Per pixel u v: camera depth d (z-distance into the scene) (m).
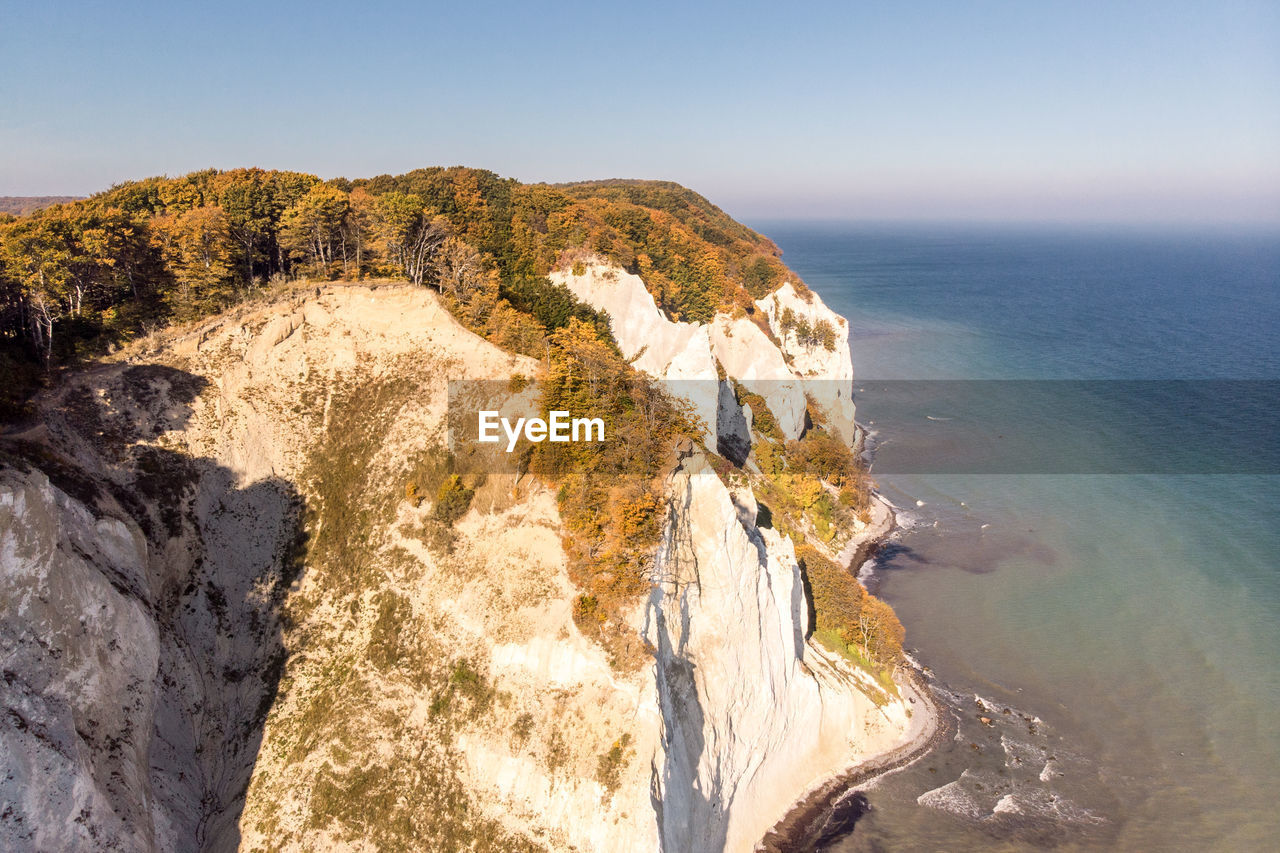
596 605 39.81
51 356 46.28
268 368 51.31
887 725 56.59
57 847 28.70
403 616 42.09
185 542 44.16
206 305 53.34
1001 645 67.69
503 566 42.16
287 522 46.81
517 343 56.25
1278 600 73.50
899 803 50.66
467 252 65.69
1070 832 48.56
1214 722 57.78
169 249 54.81
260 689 40.94
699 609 45.56
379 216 61.00
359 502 46.91
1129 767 53.91
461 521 44.78
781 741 49.97
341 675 40.59
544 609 40.03
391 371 52.19
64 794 29.20
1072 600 74.50
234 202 59.78
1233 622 70.12
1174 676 63.00
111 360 47.56
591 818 35.78
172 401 47.59
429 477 46.62
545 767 36.78
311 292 54.59
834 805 50.41
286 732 38.94
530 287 78.06
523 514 43.78
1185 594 75.06
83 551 36.62
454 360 52.25
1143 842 47.88
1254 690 60.91
